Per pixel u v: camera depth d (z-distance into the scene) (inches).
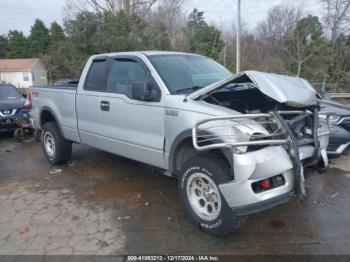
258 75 137.1
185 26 1614.2
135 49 1128.8
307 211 162.1
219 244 134.7
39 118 252.4
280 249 130.5
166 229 147.6
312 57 1371.8
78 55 1236.5
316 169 162.9
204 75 180.1
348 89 1023.6
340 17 1224.8
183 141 148.3
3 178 221.8
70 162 251.6
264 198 124.3
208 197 138.7
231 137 126.6
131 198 181.5
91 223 154.5
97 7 1435.8
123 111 175.8
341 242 134.7
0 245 137.9
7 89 416.8
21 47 2674.7
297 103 134.3
